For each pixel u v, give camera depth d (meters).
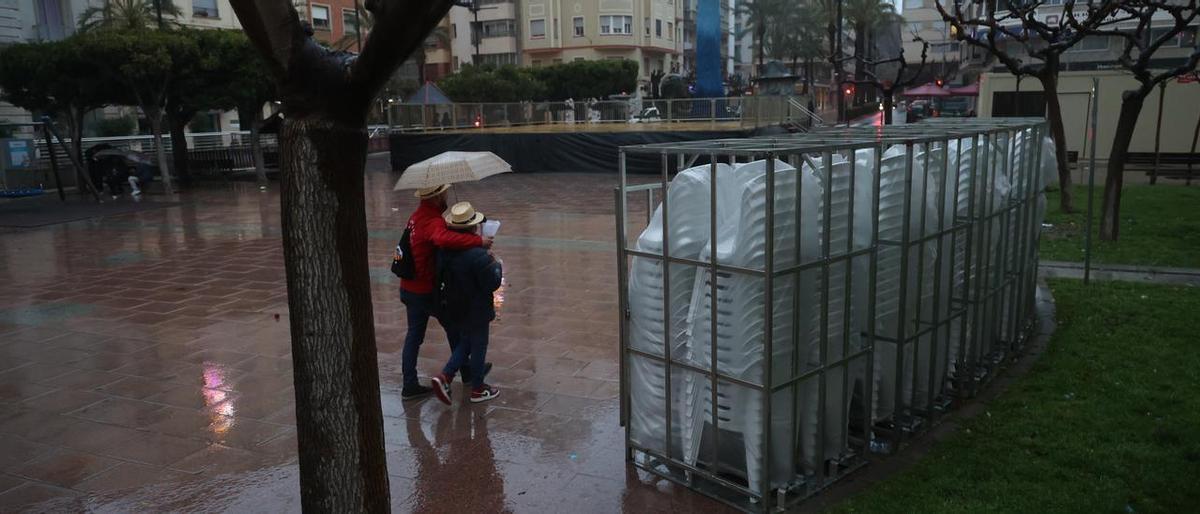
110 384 6.57
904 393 5.20
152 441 5.40
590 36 64.62
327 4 50.59
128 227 15.72
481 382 5.93
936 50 81.50
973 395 5.76
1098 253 10.55
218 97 22.31
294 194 2.60
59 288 10.31
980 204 5.46
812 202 4.16
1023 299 6.94
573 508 4.36
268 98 23.64
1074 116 19.97
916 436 5.12
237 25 42.34
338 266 2.65
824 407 4.32
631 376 4.77
